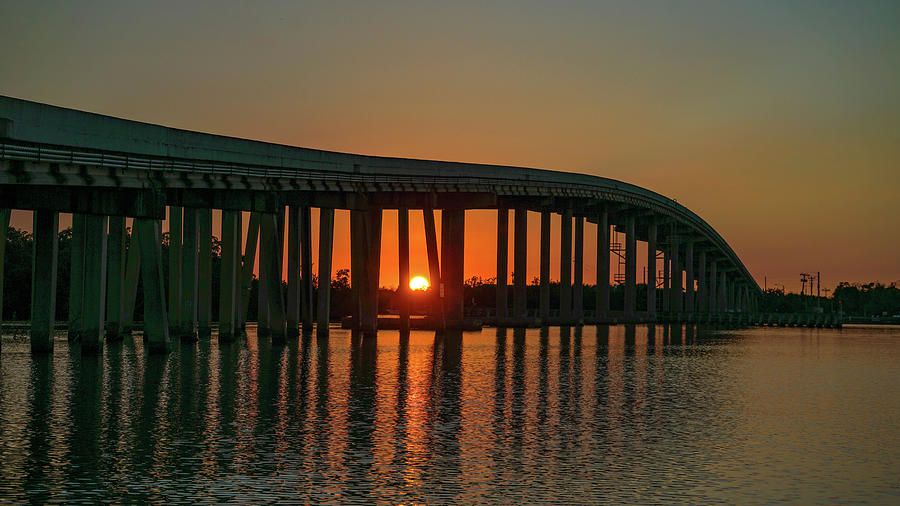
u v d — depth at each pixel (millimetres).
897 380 58469
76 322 73375
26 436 34250
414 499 26297
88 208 62438
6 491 26672
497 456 31688
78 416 38656
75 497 26172
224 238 79062
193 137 72812
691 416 40844
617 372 60219
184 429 35906
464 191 105625
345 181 89125
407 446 33156
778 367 67875
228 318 79188
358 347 78750
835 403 46094
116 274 77188
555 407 42812
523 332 113125
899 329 187750
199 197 74000
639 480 28625
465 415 40094
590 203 141000
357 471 29328
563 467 30188
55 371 54656
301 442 33594
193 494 26531
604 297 149625
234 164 74688
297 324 93438
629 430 36906
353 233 96188
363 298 96125
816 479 29141
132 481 27828
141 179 61875
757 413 42188
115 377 52031
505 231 130500
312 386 49281
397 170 101125
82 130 60594
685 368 64812
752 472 29953
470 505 25766
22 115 55219
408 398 45188
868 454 32906
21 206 62031
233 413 39812
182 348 73250
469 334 105750
